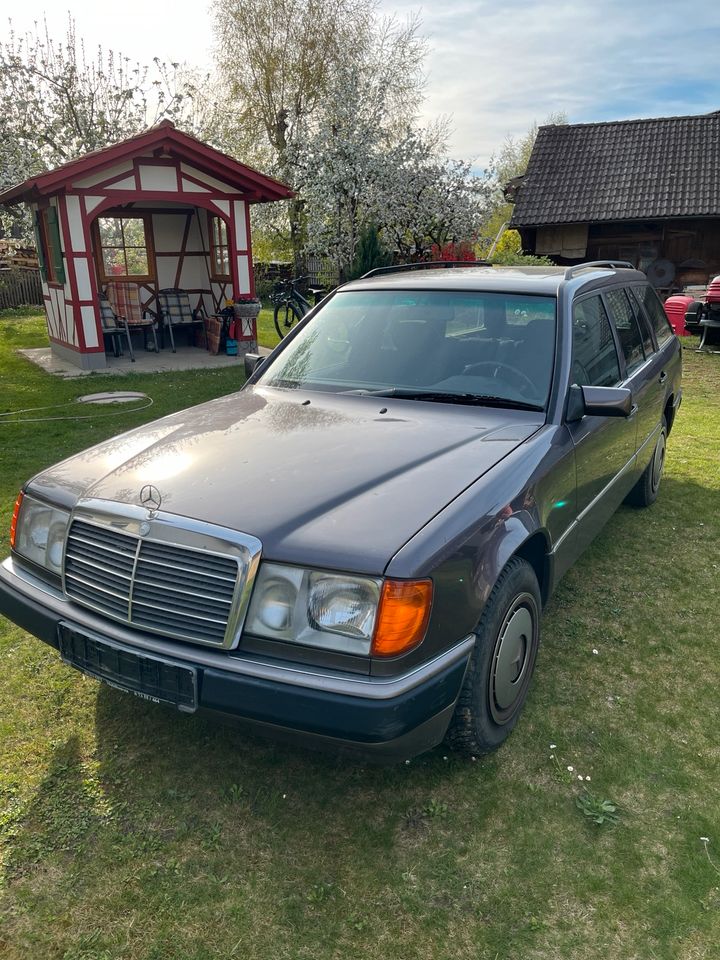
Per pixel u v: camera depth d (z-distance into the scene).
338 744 2.23
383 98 24.80
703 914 2.22
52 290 12.53
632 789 2.73
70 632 2.63
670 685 3.39
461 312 3.78
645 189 20.81
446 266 4.82
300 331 4.23
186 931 2.18
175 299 13.89
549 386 3.37
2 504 5.43
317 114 25.61
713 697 3.30
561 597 4.21
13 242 24.34
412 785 2.76
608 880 2.34
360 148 21.12
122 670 2.50
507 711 2.91
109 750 2.93
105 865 2.40
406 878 2.36
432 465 2.77
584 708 3.22
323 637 2.24
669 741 3.00
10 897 2.29
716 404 9.00
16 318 19.09
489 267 4.56
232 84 27.88
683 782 2.76
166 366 11.88
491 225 36.38
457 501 2.53
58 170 10.48
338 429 3.14
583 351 3.70
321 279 23.31
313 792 2.73
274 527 2.35
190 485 2.64
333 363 3.85
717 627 3.91
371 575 2.21
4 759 2.88
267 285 25.20
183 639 2.39
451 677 2.37
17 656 3.58
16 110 23.95
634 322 4.80
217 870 2.39
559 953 2.11
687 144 21.78
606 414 3.28
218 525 2.37
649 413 4.83
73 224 11.01
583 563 4.65
